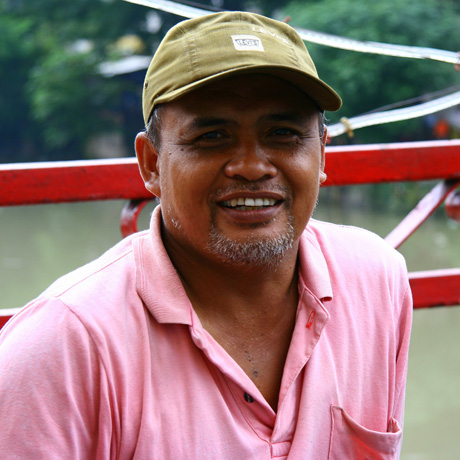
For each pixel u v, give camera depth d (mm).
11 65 33812
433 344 5863
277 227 1228
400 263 1475
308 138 1255
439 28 15477
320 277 1320
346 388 1312
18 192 1814
